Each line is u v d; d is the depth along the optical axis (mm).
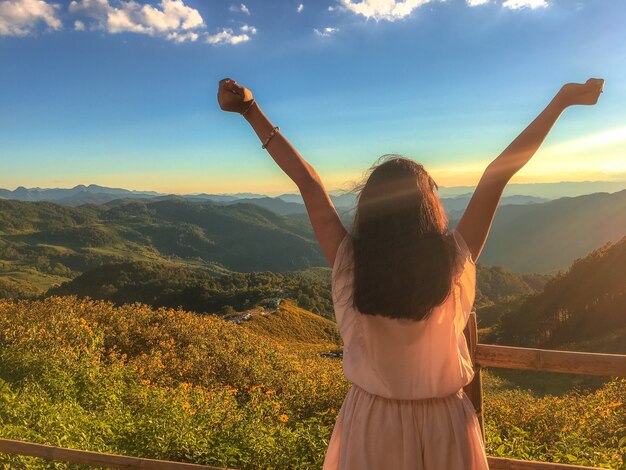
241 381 9320
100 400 6516
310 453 4441
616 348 27469
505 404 8180
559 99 1213
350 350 1264
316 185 1280
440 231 1151
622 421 6637
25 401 5254
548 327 42969
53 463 3578
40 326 8938
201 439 4762
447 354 1191
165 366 9359
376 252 1116
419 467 1187
